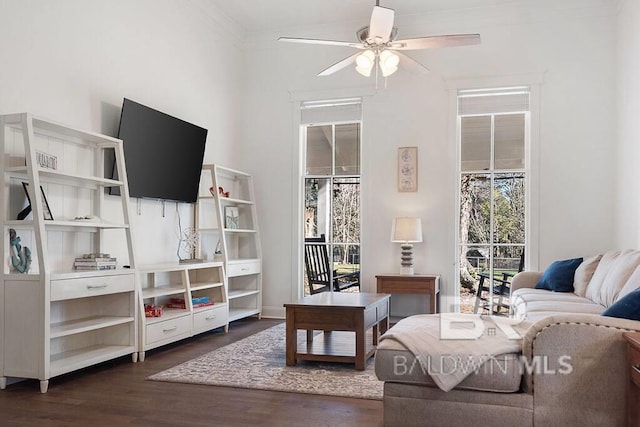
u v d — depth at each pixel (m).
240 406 3.10
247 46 6.80
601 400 2.34
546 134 5.72
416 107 6.14
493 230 5.95
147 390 3.40
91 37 4.35
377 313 4.29
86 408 3.05
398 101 6.21
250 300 6.48
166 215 5.36
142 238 4.98
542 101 5.74
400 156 6.17
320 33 6.51
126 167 4.53
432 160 6.07
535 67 5.77
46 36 3.91
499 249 5.93
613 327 2.37
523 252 5.86
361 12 6.09
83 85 4.25
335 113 6.48
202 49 5.96
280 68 6.67
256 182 6.71
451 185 5.99
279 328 5.68
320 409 3.05
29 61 3.76
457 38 3.97
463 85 5.97
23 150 3.71
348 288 6.43
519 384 2.44
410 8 5.93
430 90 6.10
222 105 6.38
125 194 4.25
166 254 5.34
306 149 6.66
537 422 2.40
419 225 5.87
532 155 5.75
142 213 4.97
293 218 6.56
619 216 5.32
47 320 3.34
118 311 4.20
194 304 5.16
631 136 4.96
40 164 3.75
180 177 5.33
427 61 6.11
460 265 6.03
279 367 3.96
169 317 4.57
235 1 5.81
